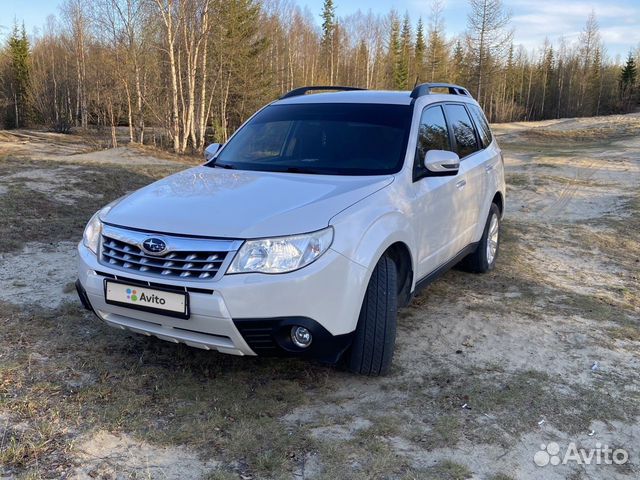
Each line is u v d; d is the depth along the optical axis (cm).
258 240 296
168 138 3825
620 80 9738
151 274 305
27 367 356
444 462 276
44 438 280
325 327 306
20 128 6700
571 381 371
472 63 6022
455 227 479
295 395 337
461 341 431
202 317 297
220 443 284
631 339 453
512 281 598
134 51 3400
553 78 9700
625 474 277
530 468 277
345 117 448
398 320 471
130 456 270
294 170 404
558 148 3072
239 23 4162
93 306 337
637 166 1975
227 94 4131
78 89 5700
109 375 352
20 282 530
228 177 386
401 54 8312
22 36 6681
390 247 366
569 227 941
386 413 320
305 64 6638
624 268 709
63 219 826
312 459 274
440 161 401
